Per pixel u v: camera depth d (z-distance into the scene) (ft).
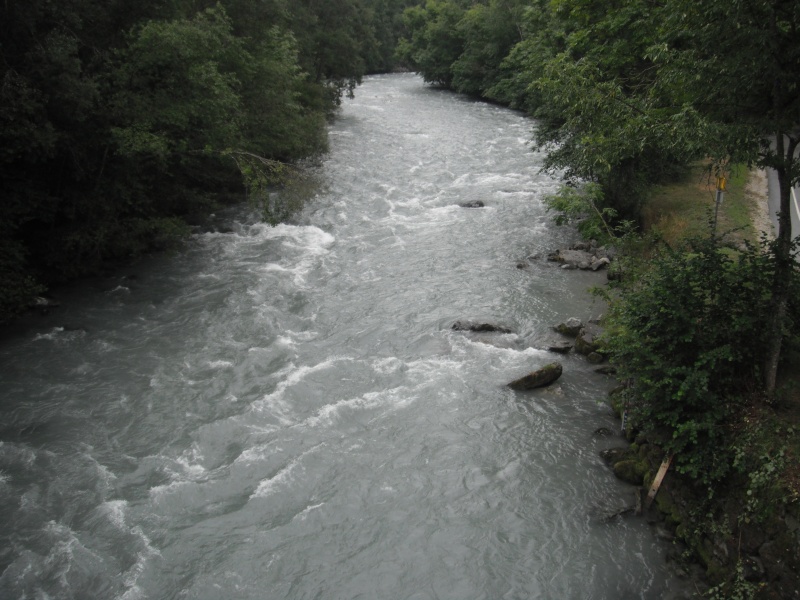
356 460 47.26
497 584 37.06
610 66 73.51
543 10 108.88
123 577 37.60
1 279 68.49
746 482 36.65
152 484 45.06
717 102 40.75
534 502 43.14
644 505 42.45
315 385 56.44
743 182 93.71
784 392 40.47
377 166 129.80
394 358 60.44
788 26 38.32
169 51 77.82
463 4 301.63
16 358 61.52
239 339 64.95
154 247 88.43
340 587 36.99
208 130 86.17
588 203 76.33
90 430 50.96
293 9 167.12
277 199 95.76
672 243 72.84
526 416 51.90
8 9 67.15
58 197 74.64
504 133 160.97
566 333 63.77
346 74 189.37
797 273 41.45
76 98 67.97
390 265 83.15
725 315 41.91
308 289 76.43
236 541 40.19
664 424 41.83
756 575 34.06
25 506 43.04
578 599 36.09
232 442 49.29
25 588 36.88
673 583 37.04
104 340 64.95
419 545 39.83
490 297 72.79
